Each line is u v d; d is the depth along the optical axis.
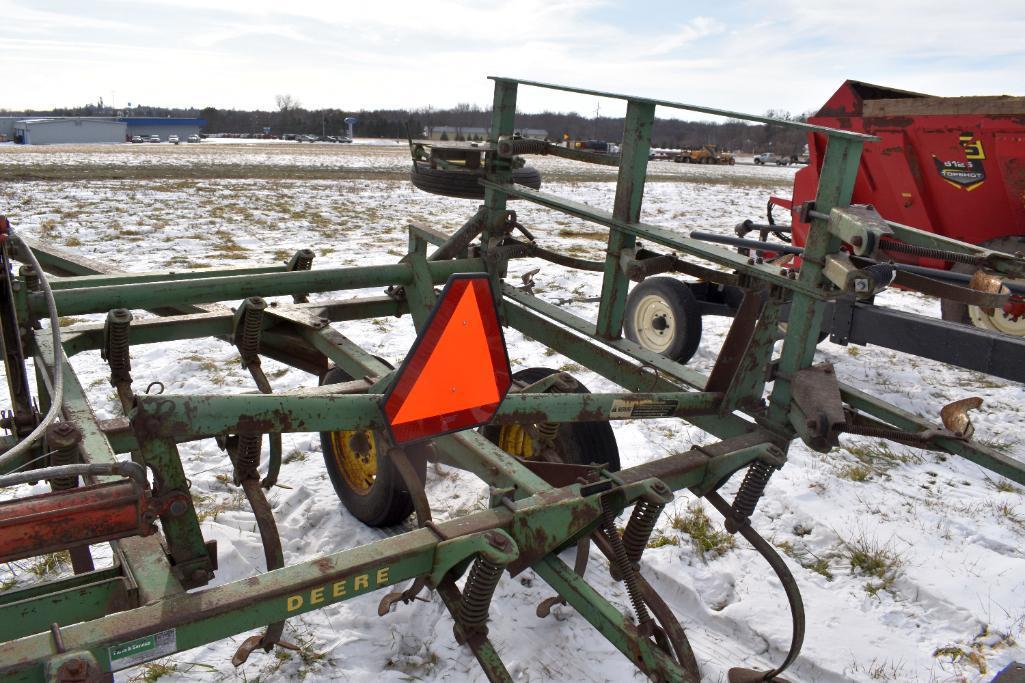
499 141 4.43
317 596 1.98
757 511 4.28
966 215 6.74
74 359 6.52
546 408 2.76
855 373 7.00
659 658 2.23
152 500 2.07
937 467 4.99
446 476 4.47
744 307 3.43
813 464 4.93
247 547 3.64
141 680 2.77
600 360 4.12
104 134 100.31
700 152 62.81
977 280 4.94
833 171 2.96
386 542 2.15
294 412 2.30
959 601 3.47
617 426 5.47
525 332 4.60
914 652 3.14
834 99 7.33
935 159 6.73
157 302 3.52
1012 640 3.21
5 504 1.73
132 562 2.08
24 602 1.95
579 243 14.46
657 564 3.64
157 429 2.06
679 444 5.15
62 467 1.81
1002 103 5.98
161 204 19.05
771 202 8.36
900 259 7.24
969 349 4.56
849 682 2.96
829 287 3.07
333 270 3.94
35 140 95.56
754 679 2.87
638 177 3.78
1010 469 2.97
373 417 2.47
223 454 4.62
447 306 2.17
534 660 2.96
